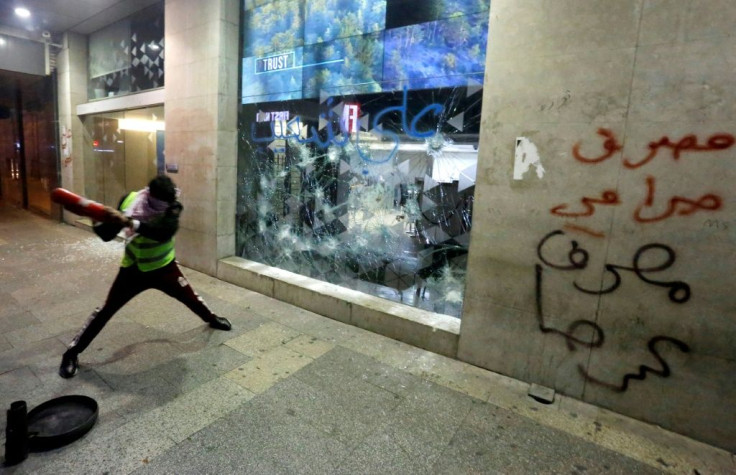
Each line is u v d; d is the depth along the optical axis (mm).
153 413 2666
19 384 2932
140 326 3973
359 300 4246
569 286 2949
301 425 2615
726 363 2479
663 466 2396
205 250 5770
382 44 4195
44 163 10148
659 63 2514
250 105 5504
